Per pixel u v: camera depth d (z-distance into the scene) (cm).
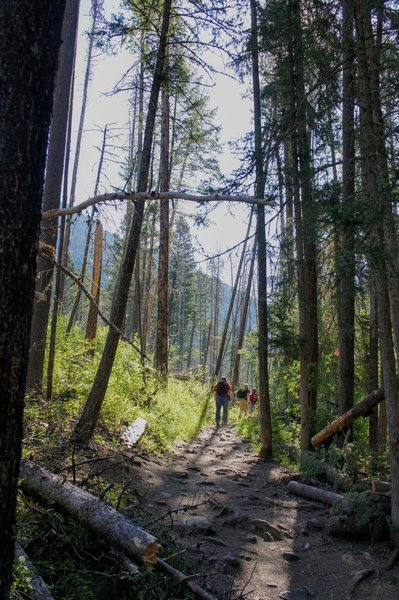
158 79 879
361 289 644
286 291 998
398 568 567
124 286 870
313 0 855
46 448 657
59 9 230
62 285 1277
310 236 752
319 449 1052
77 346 1226
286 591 511
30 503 473
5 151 211
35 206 222
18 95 213
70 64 959
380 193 581
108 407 1042
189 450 1160
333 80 806
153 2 877
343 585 538
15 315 212
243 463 1086
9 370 210
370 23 729
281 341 1082
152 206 1153
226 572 534
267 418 1150
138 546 395
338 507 685
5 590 215
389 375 632
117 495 627
